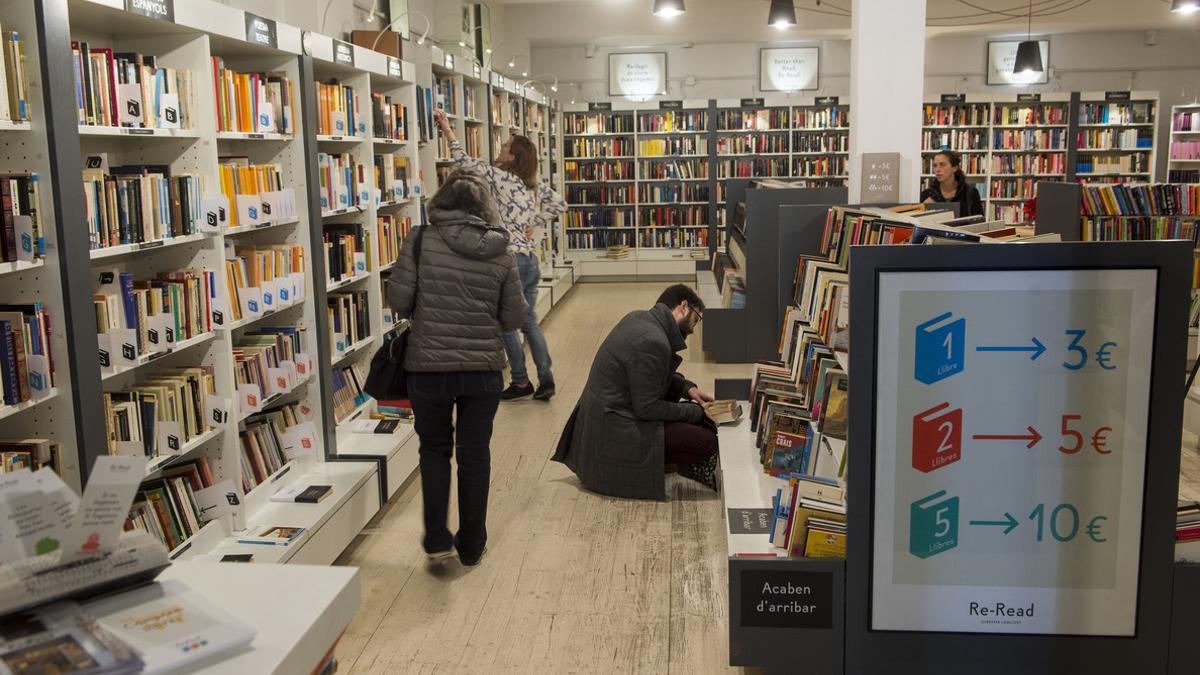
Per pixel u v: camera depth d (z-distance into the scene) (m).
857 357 2.38
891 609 2.51
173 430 3.04
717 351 6.83
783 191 6.58
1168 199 7.49
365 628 3.18
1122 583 2.44
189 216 3.19
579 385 6.83
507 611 3.30
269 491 3.75
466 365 3.44
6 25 2.35
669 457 4.45
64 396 2.51
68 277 2.45
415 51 6.35
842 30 12.21
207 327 3.34
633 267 12.74
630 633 3.13
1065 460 2.39
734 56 13.45
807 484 2.71
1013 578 2.46
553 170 12.61
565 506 4.34
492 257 3.44
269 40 3.68
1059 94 12.80
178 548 3.09
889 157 5.47
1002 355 2.36
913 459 2.42
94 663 1.01
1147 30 12.88
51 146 2.39
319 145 4.80
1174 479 2.38
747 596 2.56
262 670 1.10
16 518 1.09
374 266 4.96
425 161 6.27
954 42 13.30
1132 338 2.33
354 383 4.91
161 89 3.05
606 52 13.51
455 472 4.91
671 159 13.32
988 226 3.27
